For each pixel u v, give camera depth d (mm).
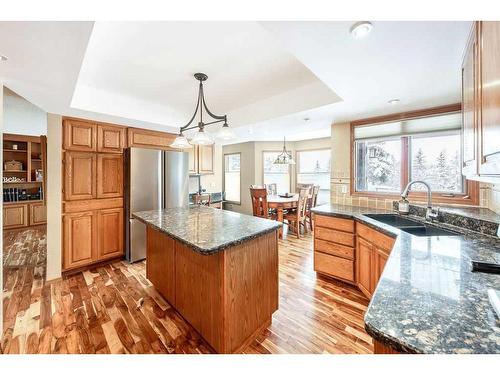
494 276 897
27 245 4012
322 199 5871
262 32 1605
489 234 1557
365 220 2188
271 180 6270
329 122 3186
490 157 885
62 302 2225
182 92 2736
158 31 1576
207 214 2492
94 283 2631
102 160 3092
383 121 2832
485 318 624
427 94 2072
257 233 1670
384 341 569
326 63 1494
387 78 1730
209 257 1591
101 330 1817
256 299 1730
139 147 3424
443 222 1946
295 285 2580
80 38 1259
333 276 2611
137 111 2982
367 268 2207
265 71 2207
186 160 3838
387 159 2893
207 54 1892
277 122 3166
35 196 5309
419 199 2576
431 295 753
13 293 2396
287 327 1859
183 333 1789
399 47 1310
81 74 2248
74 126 2830
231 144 6633
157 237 2305
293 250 3783
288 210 5121
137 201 3215
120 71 2188
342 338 1730
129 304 2195
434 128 2475
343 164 3213
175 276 1998
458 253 1169
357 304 2195
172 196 3631
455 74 1652
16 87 1916
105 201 3117
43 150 2986
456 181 2398
